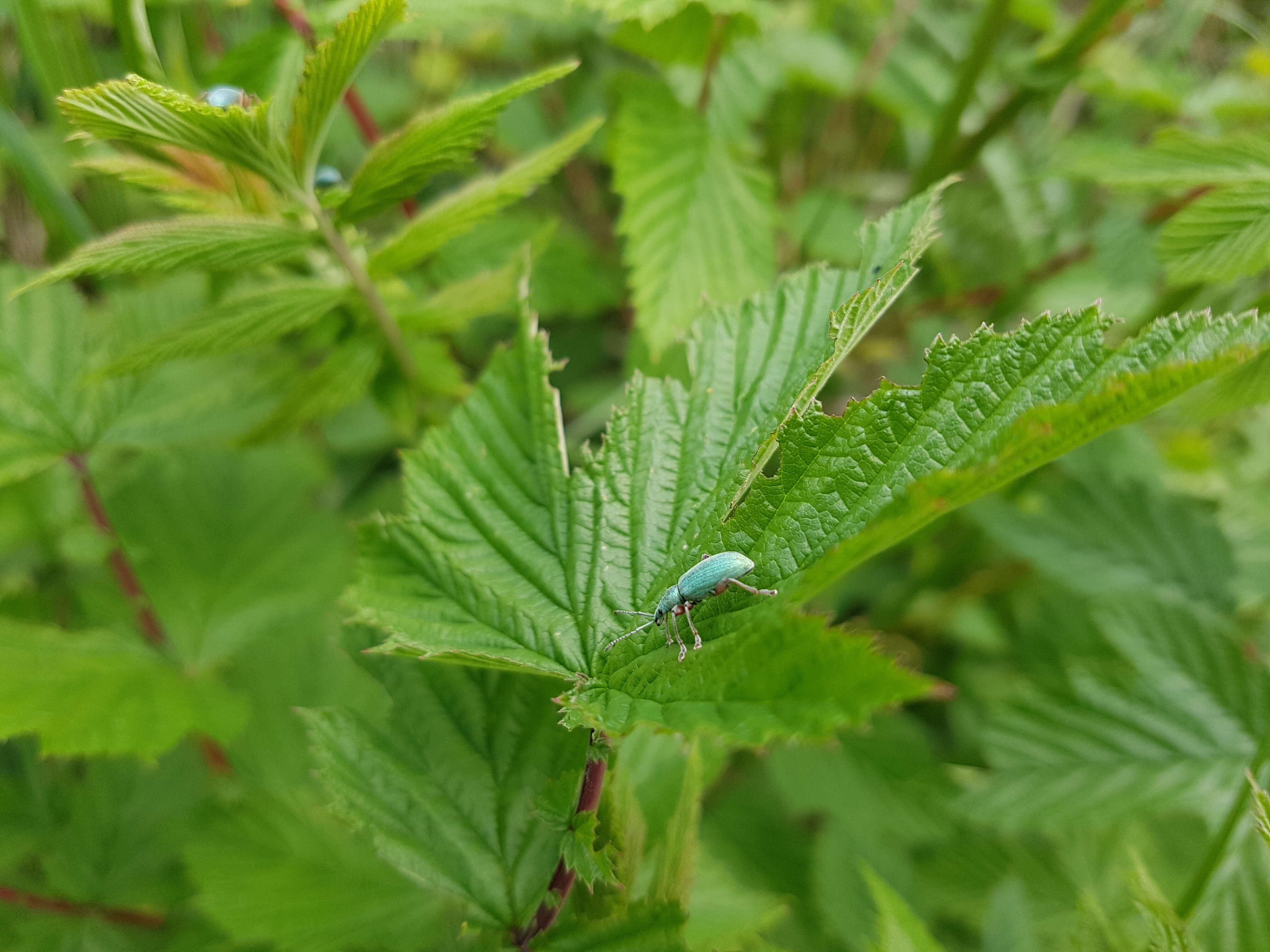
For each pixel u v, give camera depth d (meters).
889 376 0.19
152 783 0.12
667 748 0.09
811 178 0.22
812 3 0.20
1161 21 0.19
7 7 0.12
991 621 0.17
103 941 0.11
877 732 0.15
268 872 0.09
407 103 0.19
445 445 0.08
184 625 0.12
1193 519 0.14
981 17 0.15
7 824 0.11
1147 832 0.12
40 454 0.11
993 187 0.20
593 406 0.18
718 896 0.10
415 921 0.09
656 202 0.13
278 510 0.14
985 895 0.12
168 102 0.07
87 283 0.17
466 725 0.08
